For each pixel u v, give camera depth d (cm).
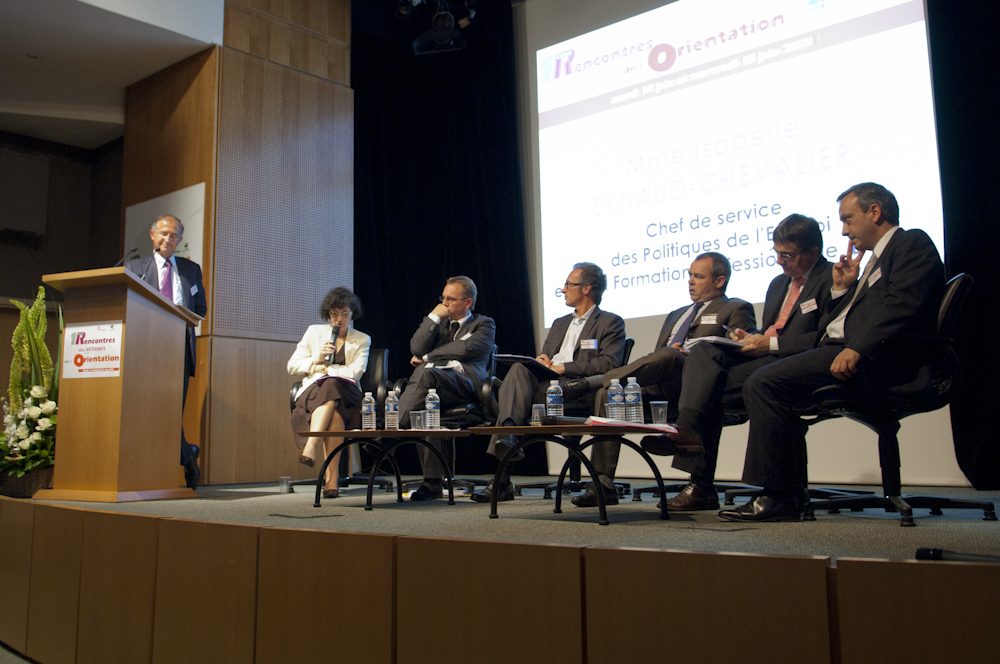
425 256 639
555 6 582
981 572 105
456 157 630
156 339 323
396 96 655
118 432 304
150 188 563
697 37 505
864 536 189
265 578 181
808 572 117
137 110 581
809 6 461
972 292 402
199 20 524
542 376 330
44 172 653
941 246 412
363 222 641
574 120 564
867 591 112
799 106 461
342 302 404
